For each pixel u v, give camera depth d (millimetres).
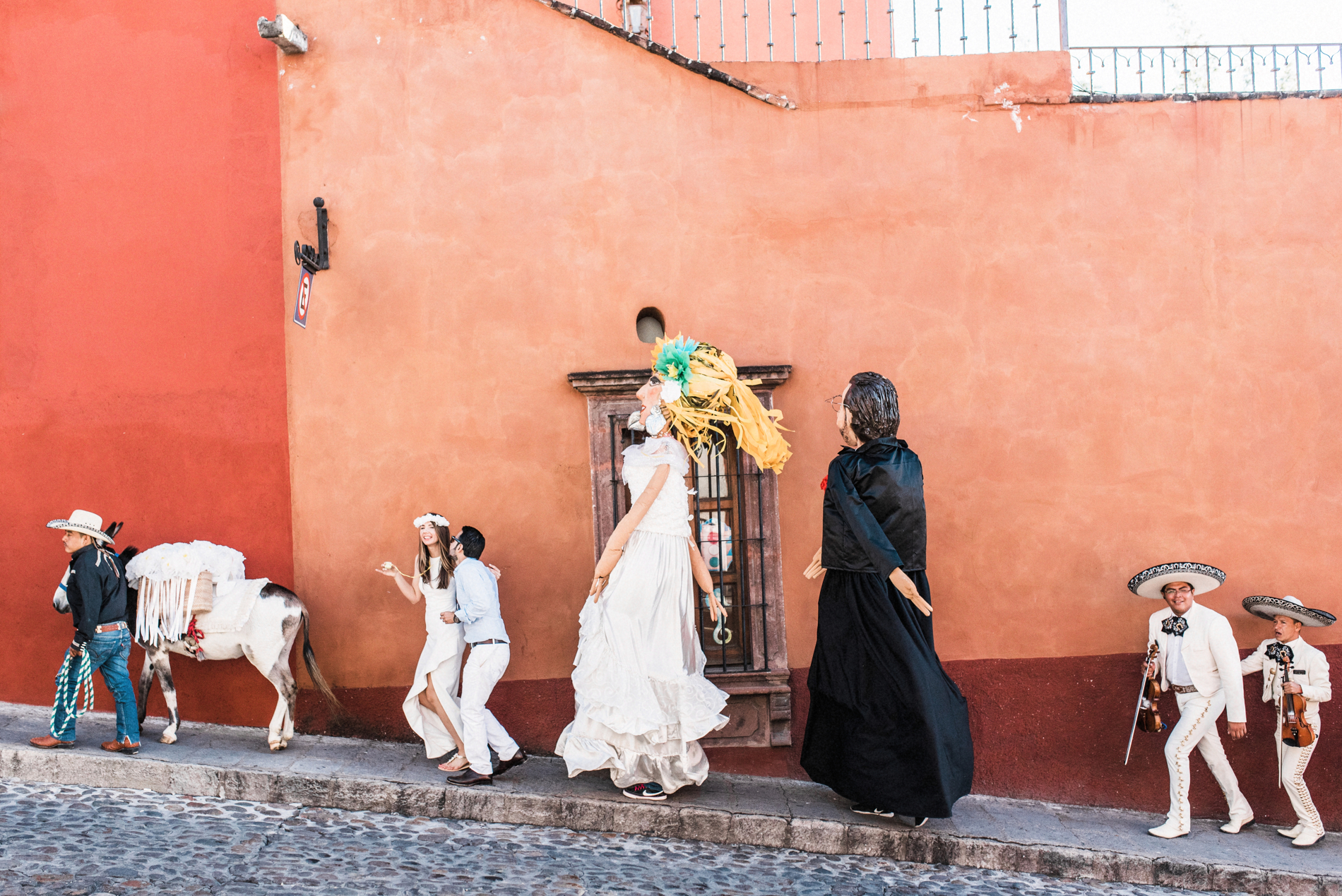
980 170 7035
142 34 7156
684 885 5262
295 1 7086
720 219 7023
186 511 7031
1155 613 6820
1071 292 7035
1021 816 6559
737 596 6980
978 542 6984
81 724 6797
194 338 7078
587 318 7004
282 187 7062
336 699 6730
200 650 6504
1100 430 7031
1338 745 6992
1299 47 7242
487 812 5930
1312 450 7062
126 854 4984
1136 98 7062
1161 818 6891
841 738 5965
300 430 6992
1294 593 7047
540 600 6930
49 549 7094
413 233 7012
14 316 7160
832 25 9641
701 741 6816
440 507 6953
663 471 5906
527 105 7035
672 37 9305
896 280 7020
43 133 7195
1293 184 7094
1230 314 7062
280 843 5336
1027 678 6973
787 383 6973
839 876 5582
